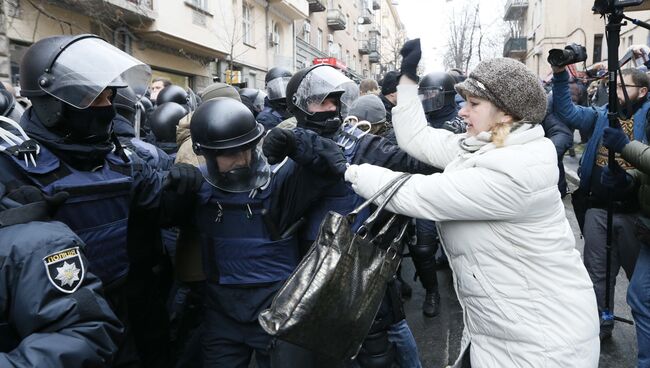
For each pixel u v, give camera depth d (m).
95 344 1.28
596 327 1.54
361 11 36.88
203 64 14.07
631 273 2.90
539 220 1.48
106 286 1.71
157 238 2.33
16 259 1.23
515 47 27.16
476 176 1.45
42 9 7.80
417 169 2.08
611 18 2.47
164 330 2.43
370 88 6.09
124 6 9.46
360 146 2.14
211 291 2.06
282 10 19.31
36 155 1.55
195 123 1.88
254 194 1.93
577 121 3.16
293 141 1.71
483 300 1.54
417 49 1.87
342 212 2.04
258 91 5.72
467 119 1.57
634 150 2.24
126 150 2.01
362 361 2.13
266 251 1.95
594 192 3.12
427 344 3.28
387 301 2.10
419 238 3.51
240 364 2.12
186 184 1.92
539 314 1.48
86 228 1.62
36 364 1.15
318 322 1.43
